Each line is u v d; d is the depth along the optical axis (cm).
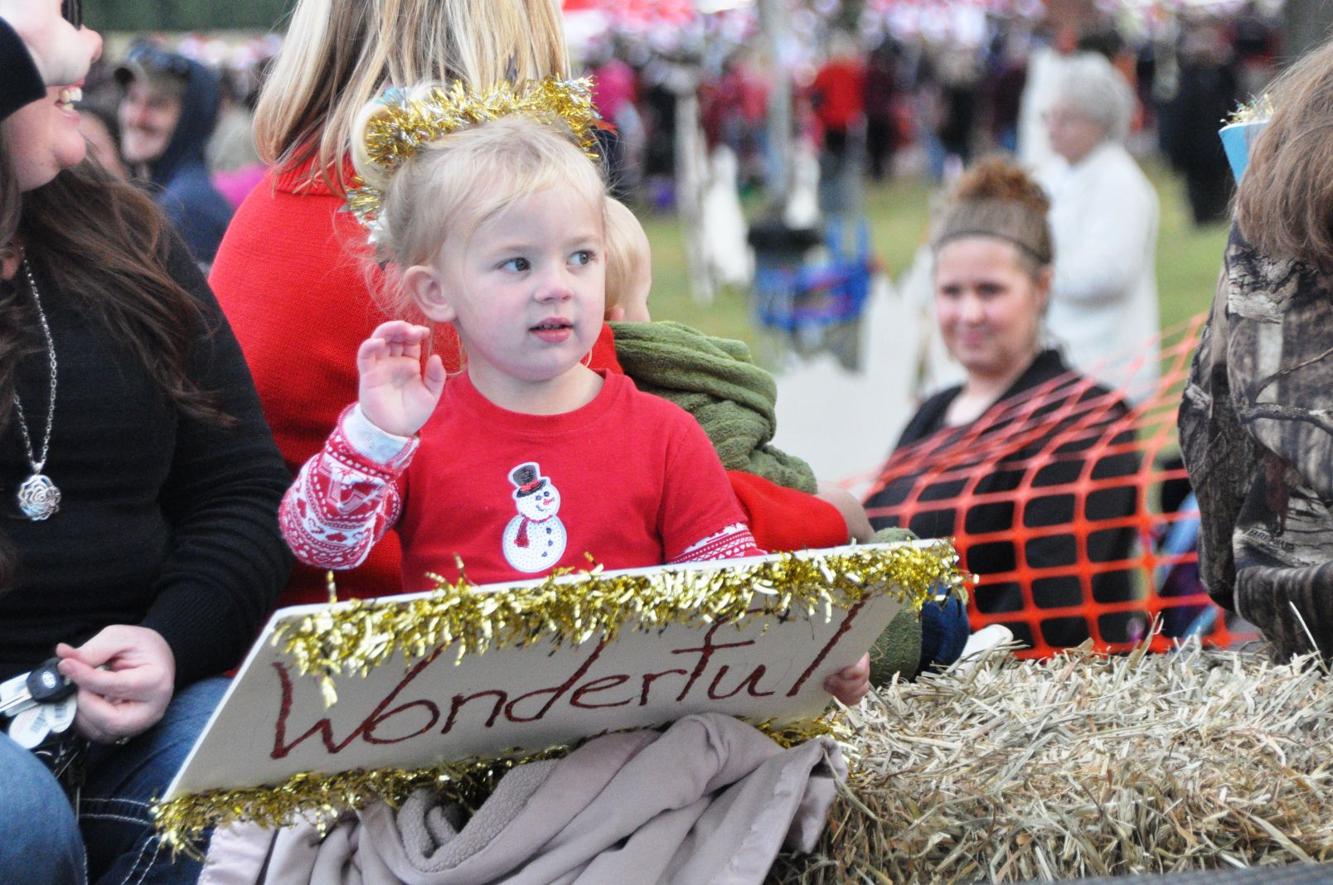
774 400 347
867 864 255
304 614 210
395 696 227
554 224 255
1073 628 496
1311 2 942
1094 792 267
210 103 686
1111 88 757
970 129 2575
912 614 344
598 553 263
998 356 558
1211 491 342
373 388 241
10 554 270
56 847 251
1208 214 1989
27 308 281
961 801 264
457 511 261
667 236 2161
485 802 245
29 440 279
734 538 269
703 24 2667
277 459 310
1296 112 314
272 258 321
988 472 520
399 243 269
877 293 827
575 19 2606
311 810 247
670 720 258
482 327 257
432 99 280
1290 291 318
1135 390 713
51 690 264
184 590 288
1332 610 309
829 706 278
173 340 292
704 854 245
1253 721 298
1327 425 309
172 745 276
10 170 271
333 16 319
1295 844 259
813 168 1936
